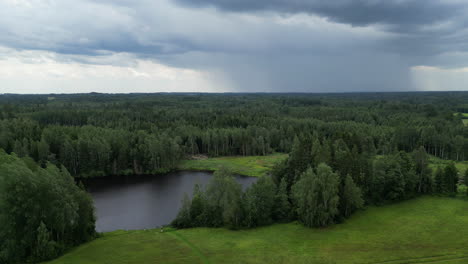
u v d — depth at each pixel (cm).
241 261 5516
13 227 5459
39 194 5706
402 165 8838
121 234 7156
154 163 14988
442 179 8781
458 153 15175
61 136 14725
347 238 6391
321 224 7112
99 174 14200
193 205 7762
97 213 9256
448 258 5312
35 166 7094
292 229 7038
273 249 6000
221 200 7562
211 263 5453
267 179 7788
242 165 16138
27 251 5650
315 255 5659
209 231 7175
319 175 7238
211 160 17488
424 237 6212
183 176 14212
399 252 5625
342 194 7625
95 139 14312
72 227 6150
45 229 5572
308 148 10244
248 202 7406
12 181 5488
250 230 7150
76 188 6669
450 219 7031
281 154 19275
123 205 10019
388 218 7362
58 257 5662
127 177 14062
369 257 5491
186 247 6188
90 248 6134
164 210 9550
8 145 13438
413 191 8775
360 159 8850
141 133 17038
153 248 6147
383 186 8400
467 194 8494
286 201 7831
